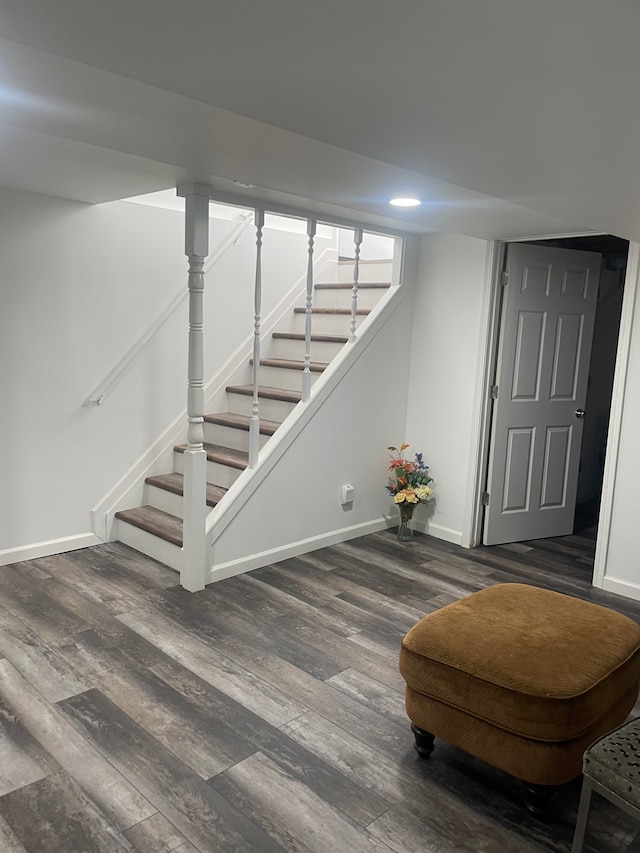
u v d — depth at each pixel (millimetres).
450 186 2652
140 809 1917
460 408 4316
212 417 4344
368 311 4461
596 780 1620
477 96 1344
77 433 3857
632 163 1800
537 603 2344
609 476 3633
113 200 3621
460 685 2004
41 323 3613
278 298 4879
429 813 1954
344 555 4094
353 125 1581
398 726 2373
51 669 2645
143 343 4035
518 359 4246
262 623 3117
